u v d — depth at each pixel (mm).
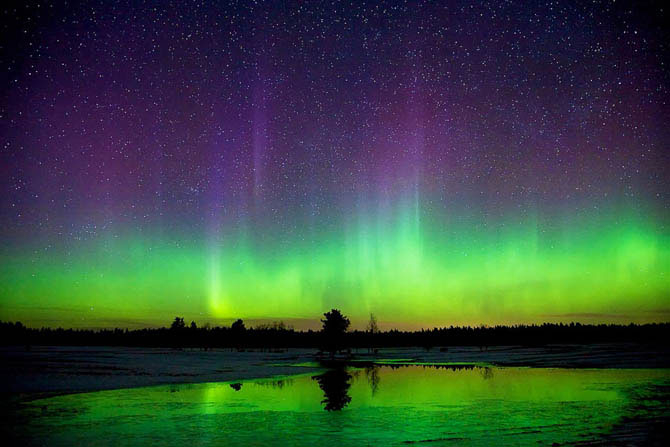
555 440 16406
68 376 41000
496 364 59312
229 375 44219
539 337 157625
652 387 31625
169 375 43344
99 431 18484
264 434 17891
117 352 100875
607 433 17438
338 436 17422
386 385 35125
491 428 18578
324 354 95562
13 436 17594
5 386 33781
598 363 55938
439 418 20938
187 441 16781
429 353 97250
